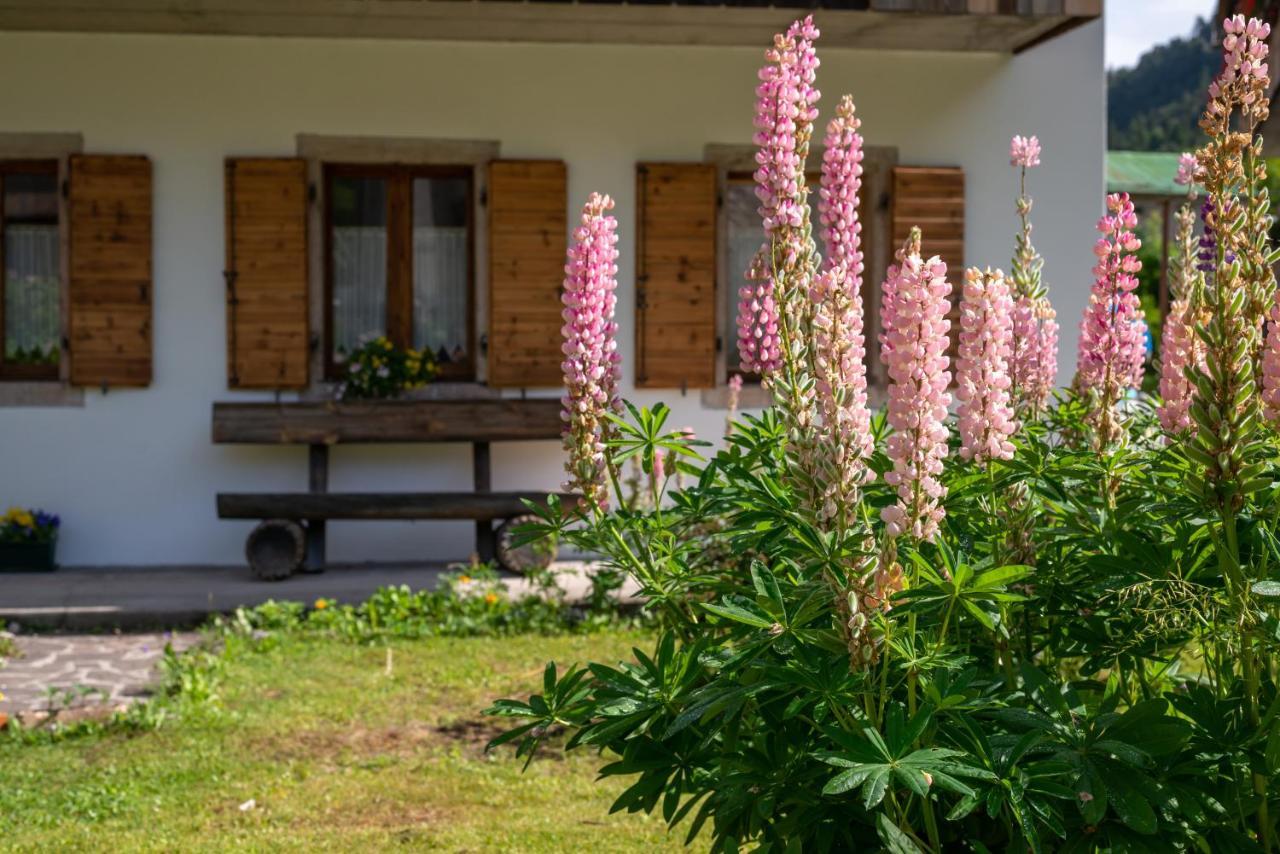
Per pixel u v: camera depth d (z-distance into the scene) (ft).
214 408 33.12
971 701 7.72
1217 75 8.30
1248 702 8.23
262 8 31.68
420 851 16.43
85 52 34.19
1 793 18.51
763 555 9.57
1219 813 8.19
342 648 27.12
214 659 25.38
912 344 7.68
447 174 35.63
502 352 34.88
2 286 34.65
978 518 9.40
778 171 9.69
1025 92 36.27
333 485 35.29
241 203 34.32
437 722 22.18
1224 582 8.48
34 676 25.18
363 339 35.60
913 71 35.94
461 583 30.01
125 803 18.22
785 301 9.50
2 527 33.63
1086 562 8.90
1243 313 8.00
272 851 16.38
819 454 7.91
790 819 8.37
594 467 10.43
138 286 34.24
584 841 16.70
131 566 34.58
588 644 27.25
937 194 35.65
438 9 31.58
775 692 8.50
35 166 34.65
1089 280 36.52
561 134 35.37
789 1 30.63
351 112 34.86
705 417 35.50
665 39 34.73
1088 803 7.41
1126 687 9.83
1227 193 8.05
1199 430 7.91
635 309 35.32
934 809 8.80
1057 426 11.86
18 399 34.37
